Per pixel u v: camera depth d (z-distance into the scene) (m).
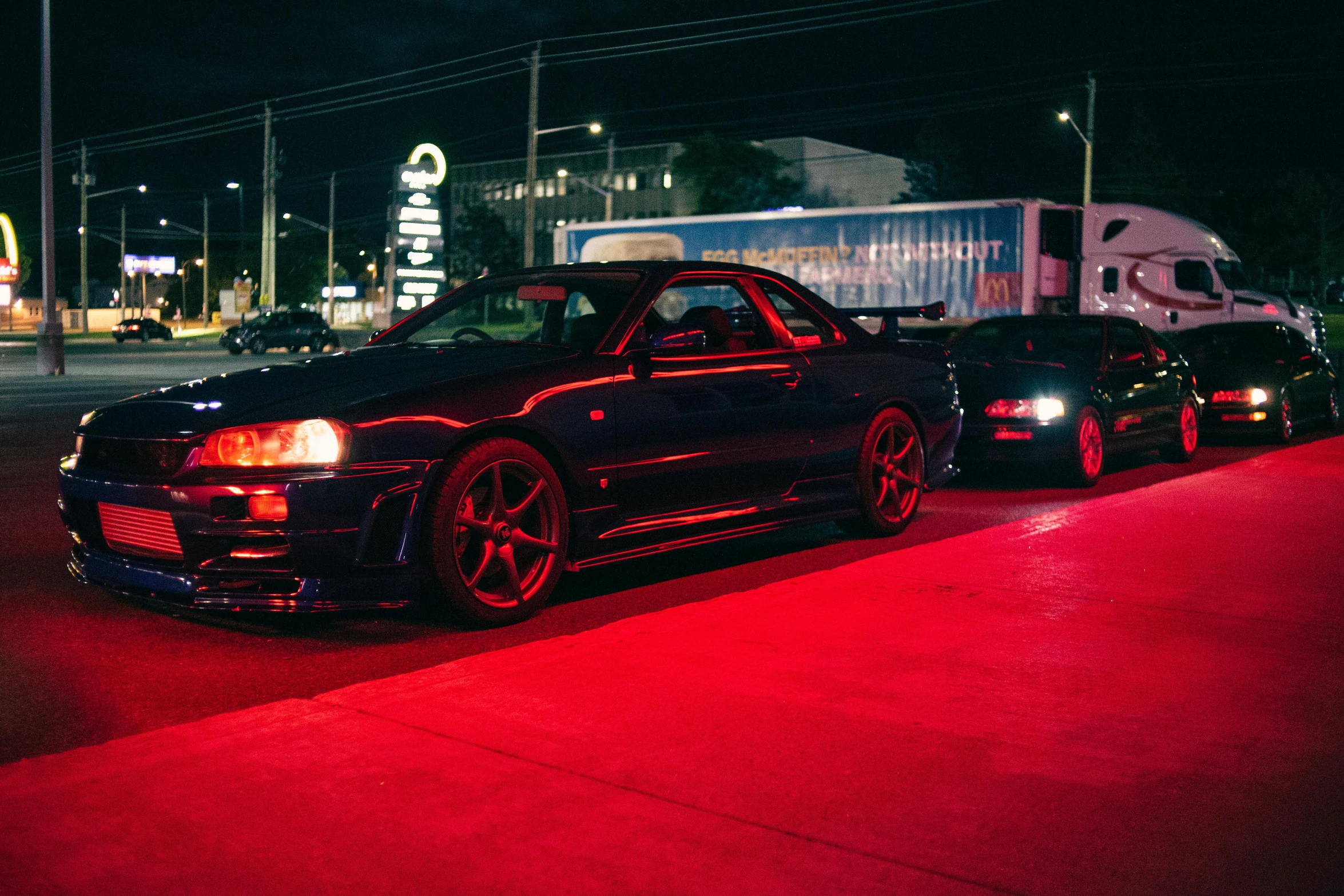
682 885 2.55
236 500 4.43
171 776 3.13
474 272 92.44
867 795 3.03
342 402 4.61
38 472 10.13
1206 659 4.25
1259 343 13.40
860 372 6.55
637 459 5.36
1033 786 3.09
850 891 2.53
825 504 6.42
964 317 23.75
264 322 46.41
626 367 5.36
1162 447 11.18
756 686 3.90
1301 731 3.52
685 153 65.50
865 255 24.84
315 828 2.82
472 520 4.76
